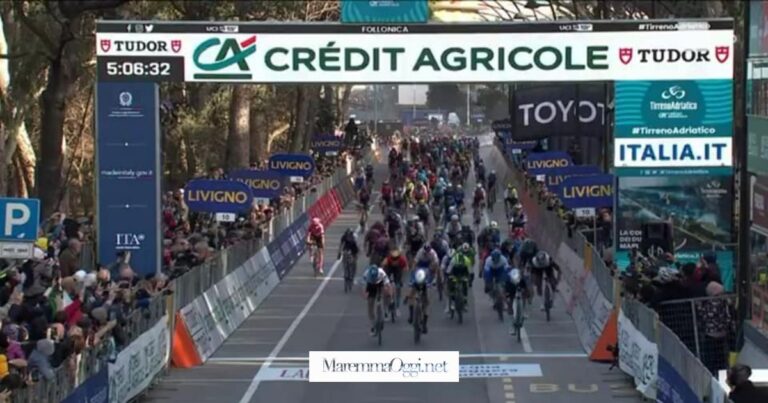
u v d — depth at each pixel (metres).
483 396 67.12
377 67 85.25
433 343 86.06
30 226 54.81
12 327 49.88
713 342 66.38
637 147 88.31
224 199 108.62
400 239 129.38
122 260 80.88
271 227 126.88
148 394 67.62
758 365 66.12
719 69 86.81
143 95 86.62
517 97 123.00
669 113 87.81
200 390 69.00
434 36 84.94
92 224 110.94
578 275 99.31
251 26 85.75
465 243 98.06
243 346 85.81
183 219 119.56
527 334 90.56
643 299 68.94
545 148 197.00
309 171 164.88
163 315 72.88
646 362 63.00
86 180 194.62
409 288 93.44
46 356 47.88
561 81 86.44
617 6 174.88
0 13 123.06
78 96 184.38
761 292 73.62
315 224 130.88
